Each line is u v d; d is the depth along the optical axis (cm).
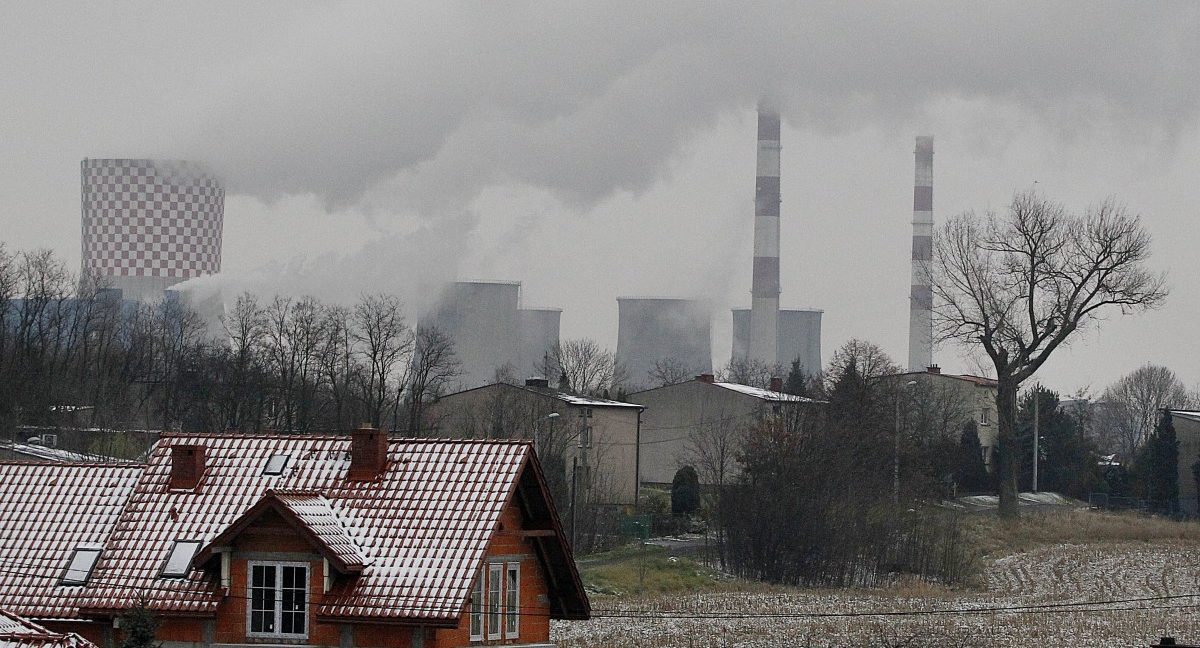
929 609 18838
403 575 9831
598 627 16362
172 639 10094
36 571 10544
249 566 10044
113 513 10925
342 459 10750
